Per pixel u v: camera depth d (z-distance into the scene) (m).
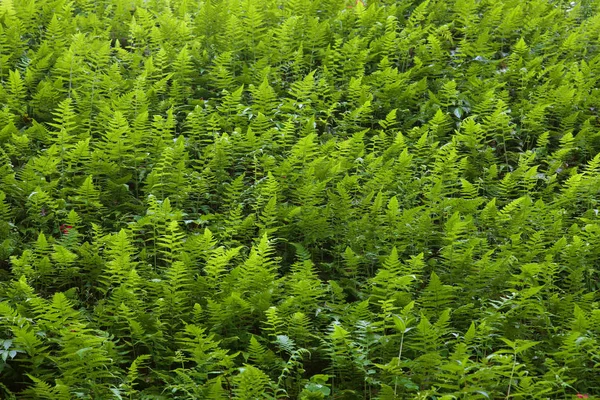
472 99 8.60
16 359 5.11
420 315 5.73
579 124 8.51
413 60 9.34
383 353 5.47
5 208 6.38
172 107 7.68
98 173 7.02
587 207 7.33
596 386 5.52
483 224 6.82
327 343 5.30
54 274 6.12
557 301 5.98
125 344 5.65
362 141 7.57
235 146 7.43
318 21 9.93
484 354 5.63
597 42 9.97
